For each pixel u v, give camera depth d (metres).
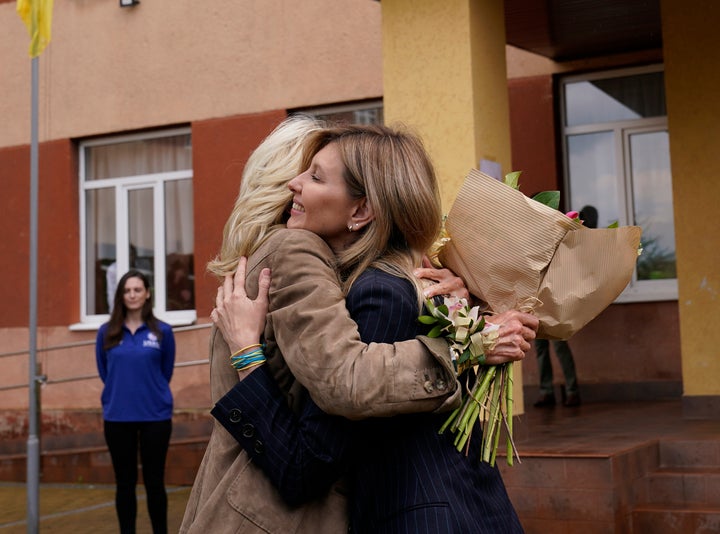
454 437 2.00
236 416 1.92
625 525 5.27
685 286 7.52
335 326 1.86
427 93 6.00
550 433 6.51
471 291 2.20
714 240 7.45
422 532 1.86
